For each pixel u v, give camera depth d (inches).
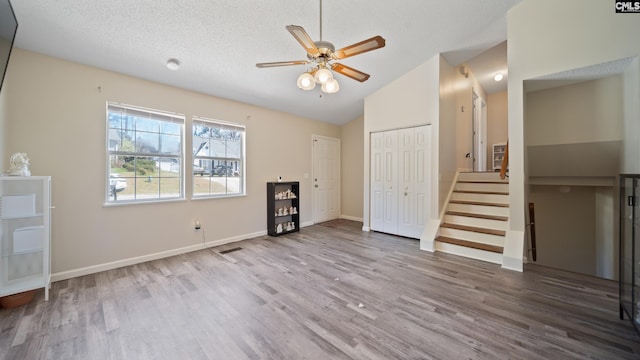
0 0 70.5
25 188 97.3
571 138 132.4
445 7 113.7
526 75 122.4
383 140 190.2
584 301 89.5
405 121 173.6
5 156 94.8
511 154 127.1
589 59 107.8
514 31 124.6
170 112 138.9
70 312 82.8
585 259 161.0
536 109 142.2
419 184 171.2
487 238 137.7
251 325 76.2
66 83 108.8
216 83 144.3
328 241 169.8
